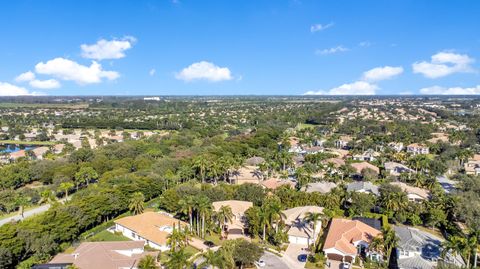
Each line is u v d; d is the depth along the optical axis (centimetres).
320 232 9312
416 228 9900
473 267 7200
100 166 15800
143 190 12281
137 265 7431
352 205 10875
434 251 7975
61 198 13350
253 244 7838
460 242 7281
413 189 12519
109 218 10869
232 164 15075
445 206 10294
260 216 8975
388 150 19988
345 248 8231
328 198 10962
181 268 6950
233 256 7438
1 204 11675
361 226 9131
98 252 7869
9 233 7850
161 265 7825
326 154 18412
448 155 18538
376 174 15088
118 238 9488
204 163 14525
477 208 9850
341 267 7950
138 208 10794
